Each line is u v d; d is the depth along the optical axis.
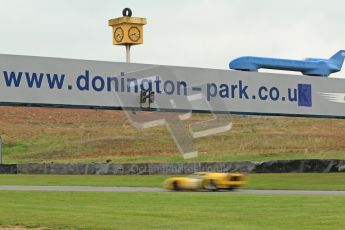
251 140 116.75
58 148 119.62
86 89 42.19
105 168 76.94
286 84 48.81
